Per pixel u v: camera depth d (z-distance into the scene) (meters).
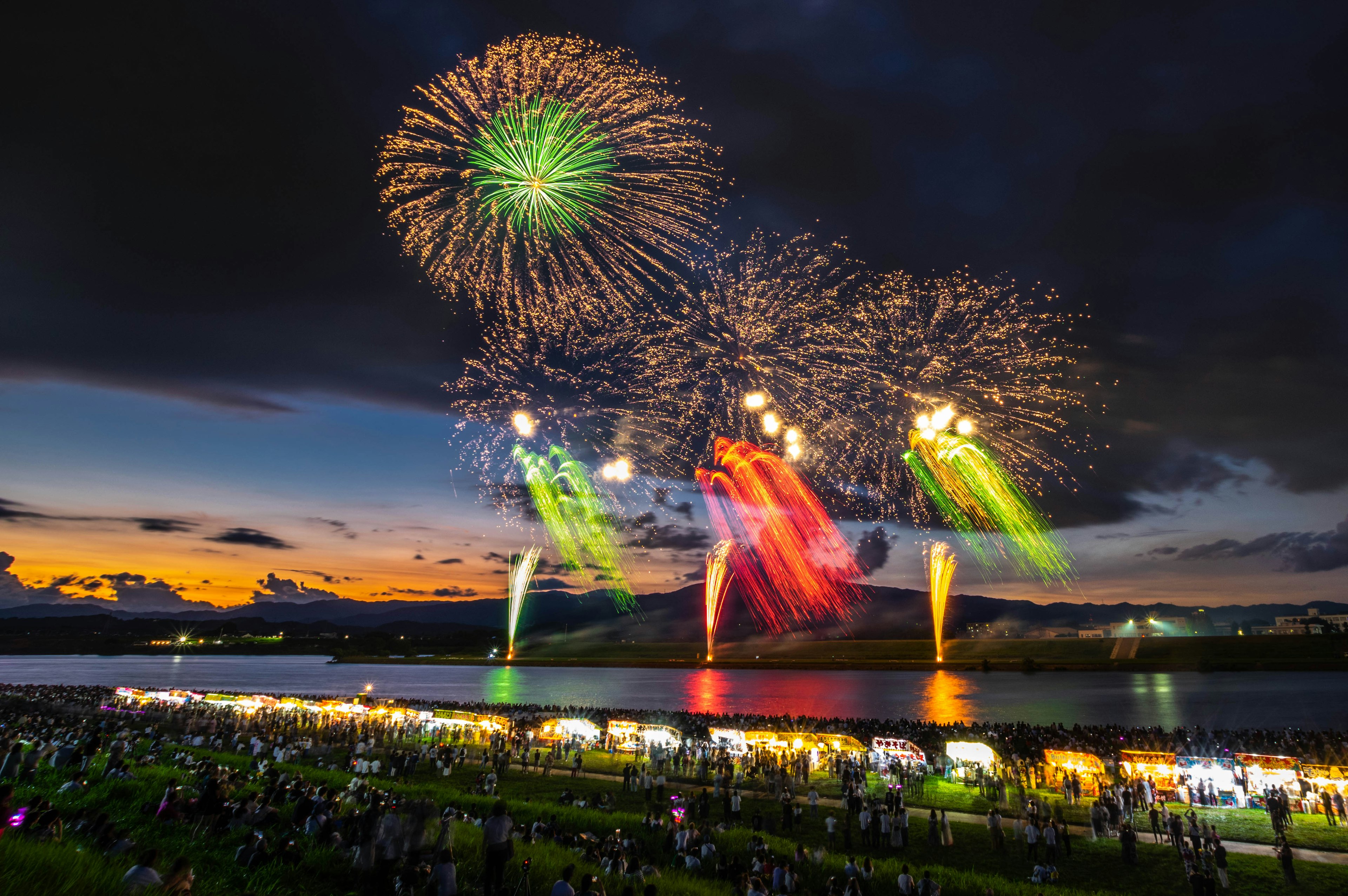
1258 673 182.50
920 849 27.81
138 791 24.44
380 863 16.98
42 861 12.47
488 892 15.34
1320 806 32.34
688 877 20.91
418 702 88.69
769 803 35.75
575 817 28.14
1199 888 21.41
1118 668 198.75
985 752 38.88
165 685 172.50
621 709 100.19
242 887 15.91
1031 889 21.72
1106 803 30.53
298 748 47.34
